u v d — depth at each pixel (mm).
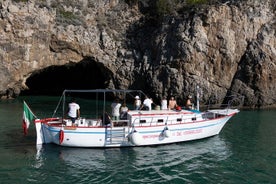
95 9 41656
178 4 41125
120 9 42656
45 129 19219
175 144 20344
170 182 14586
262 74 36375
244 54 37469
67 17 39656
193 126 20781
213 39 37062
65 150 18469
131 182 14461
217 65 37156
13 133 21734
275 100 37094
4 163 16203
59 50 39625
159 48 39094
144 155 18109
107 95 42531
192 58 36719
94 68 45344
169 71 37469
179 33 37562
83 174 15164
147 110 20812
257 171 16141
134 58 41000
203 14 36969
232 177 15328
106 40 40719
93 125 19641
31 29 37688
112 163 16734
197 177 15227
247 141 21734
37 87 48781
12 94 40156
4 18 36438
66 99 41969
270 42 36969
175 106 22203
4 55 37125
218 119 22047
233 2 37594
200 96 35875
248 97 36875
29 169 15531
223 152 19078
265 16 37594
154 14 41969
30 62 38375
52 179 14500
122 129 19141
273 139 22422
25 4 37312
